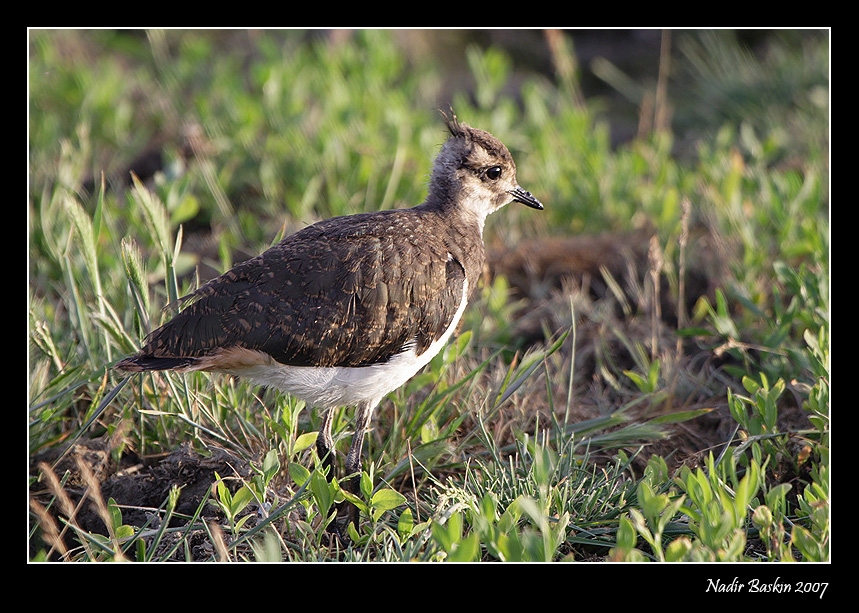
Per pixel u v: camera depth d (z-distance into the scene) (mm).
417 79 19438
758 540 8773
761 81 19641
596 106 19797
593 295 13586
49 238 12562
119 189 15094
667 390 10906
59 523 9148
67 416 10539
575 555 8812
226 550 8133
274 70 17344
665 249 13430
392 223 9812
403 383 9852
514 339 12445
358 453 9594
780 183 13883
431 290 9531
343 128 15867
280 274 9133
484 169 10938
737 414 9633
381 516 9016
